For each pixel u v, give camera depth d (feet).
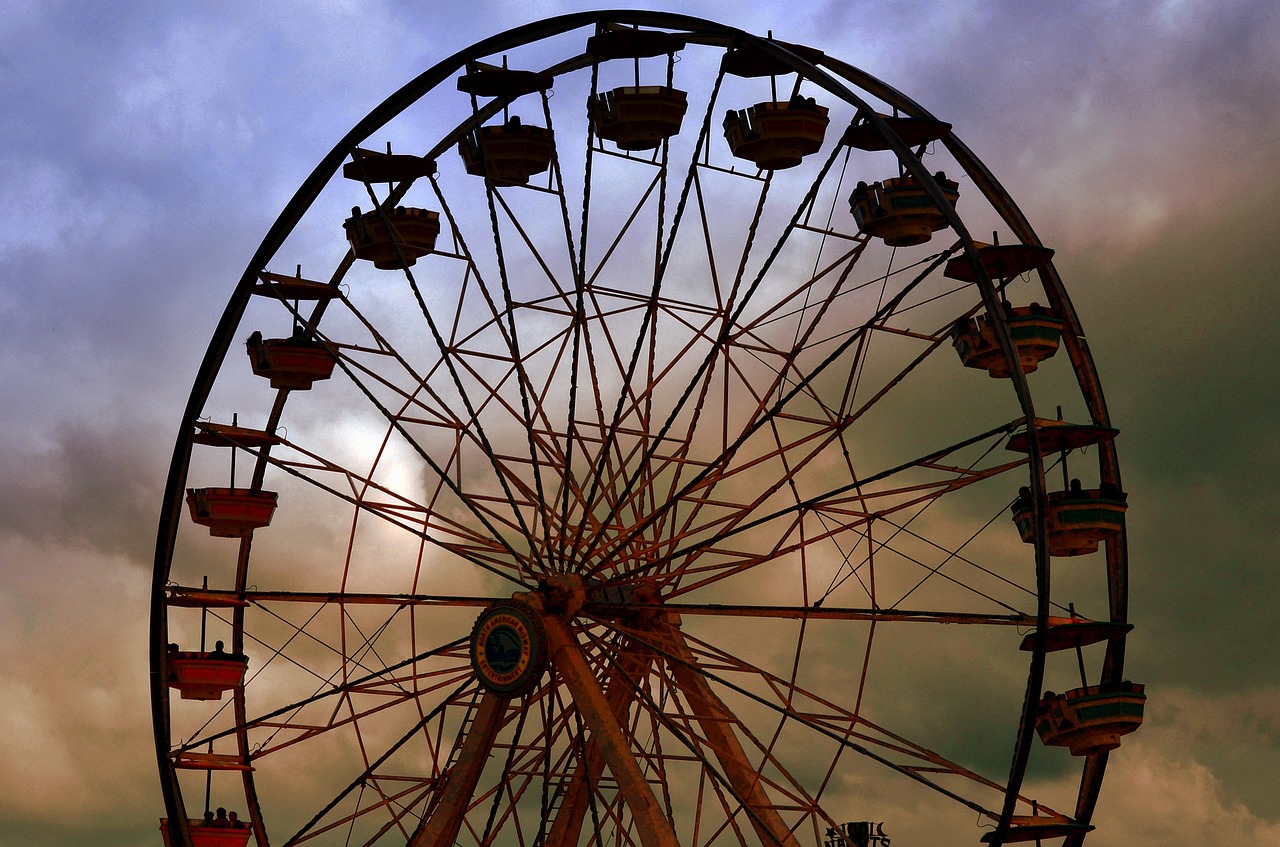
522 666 127.34
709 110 131.85
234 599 138.51
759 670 130.21
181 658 139.85
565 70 143.33
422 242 144.36
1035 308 133.18
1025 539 133.28
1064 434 127.85
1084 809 132.46
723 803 127.54
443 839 128.88
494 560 136.56
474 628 130.11
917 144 135.64
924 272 129.39
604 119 136.56
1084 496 130.41
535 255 138.51
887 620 130.00
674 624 134.10
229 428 143.84
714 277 138.51
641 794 122.62
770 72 135.33
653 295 130.62
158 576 139.13
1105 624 126.00
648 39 134.31
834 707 128.88
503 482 132.46
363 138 136.87
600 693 126.41
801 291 135.85
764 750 125.49
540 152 138.82
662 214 133.69
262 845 144.46
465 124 144.97
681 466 135.95
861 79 136.77
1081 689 129.90
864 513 131.13
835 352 128.88
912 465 125.70
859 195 136.77
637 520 134.10
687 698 133.18
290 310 142.00
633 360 130.11
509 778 130.11
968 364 136.05
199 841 139.85
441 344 133.49
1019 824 124.16
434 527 138.10
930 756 125.90
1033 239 135.13
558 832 134.41
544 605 128.57
